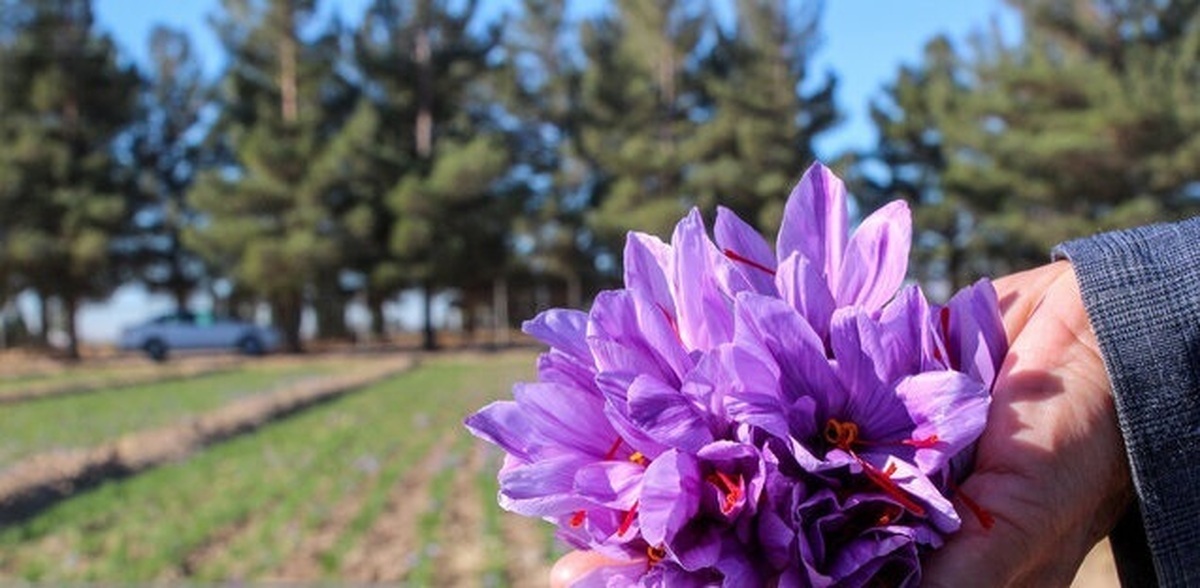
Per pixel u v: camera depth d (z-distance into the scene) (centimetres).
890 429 99
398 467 1498
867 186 4547
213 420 1973
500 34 4234
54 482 1345
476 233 4019
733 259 114
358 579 927
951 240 4194
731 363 98
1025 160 3262
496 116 4694
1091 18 3300
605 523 103
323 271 3978
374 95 4284
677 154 4153
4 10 4091
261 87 4284
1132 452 104
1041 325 112
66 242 4009
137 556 1003
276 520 1134
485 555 967
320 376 3300
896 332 101
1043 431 103
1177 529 104
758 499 96
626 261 117
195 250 4159
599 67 4381
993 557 97
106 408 2450
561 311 113
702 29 4394
